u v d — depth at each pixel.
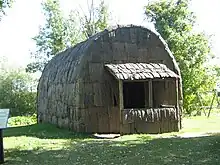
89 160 9.98
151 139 14.04
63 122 18.41
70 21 35.97
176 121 16.88
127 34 17.62
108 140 14.34
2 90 33.06
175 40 28.19
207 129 17.56
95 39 17.08
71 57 18.83
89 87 16.73
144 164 9.18
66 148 12.27
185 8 29.42
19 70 34.78
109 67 16.72
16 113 32.72
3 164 9.94
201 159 9.45
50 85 21.23
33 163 9.91
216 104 31.81
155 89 18.89
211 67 31.34
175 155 10.15
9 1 15.45
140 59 17.72
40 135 16.06
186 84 28.47
